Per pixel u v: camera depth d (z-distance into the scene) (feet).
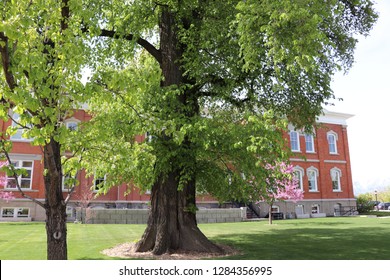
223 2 36.55
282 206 112.68
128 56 46.11
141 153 27.76
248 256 34.14
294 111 45.55
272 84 41.32
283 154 28.50
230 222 84.84
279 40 29.32
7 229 58.13
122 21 40.45
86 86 18.99
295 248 39.37
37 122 17.22
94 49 44.11
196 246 36.47
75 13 21.29
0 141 19.04
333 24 42.78
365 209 134.51
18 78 17.81
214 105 50.80
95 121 24.53
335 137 128.26
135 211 77.05
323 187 121.19
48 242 19.40
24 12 18.31
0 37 17.28
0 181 76.43
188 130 29.89
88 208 74.43
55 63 18.45
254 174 31.42
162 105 31.96
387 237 49.60
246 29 29.81
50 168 18.86
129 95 21.52
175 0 38.65
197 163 35.01
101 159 24.18
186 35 39.37
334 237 49.83
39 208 84.28
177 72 39.99
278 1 28.17
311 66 28.86
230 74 38.83
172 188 37.32
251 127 29.35
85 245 40.91
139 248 36.40
